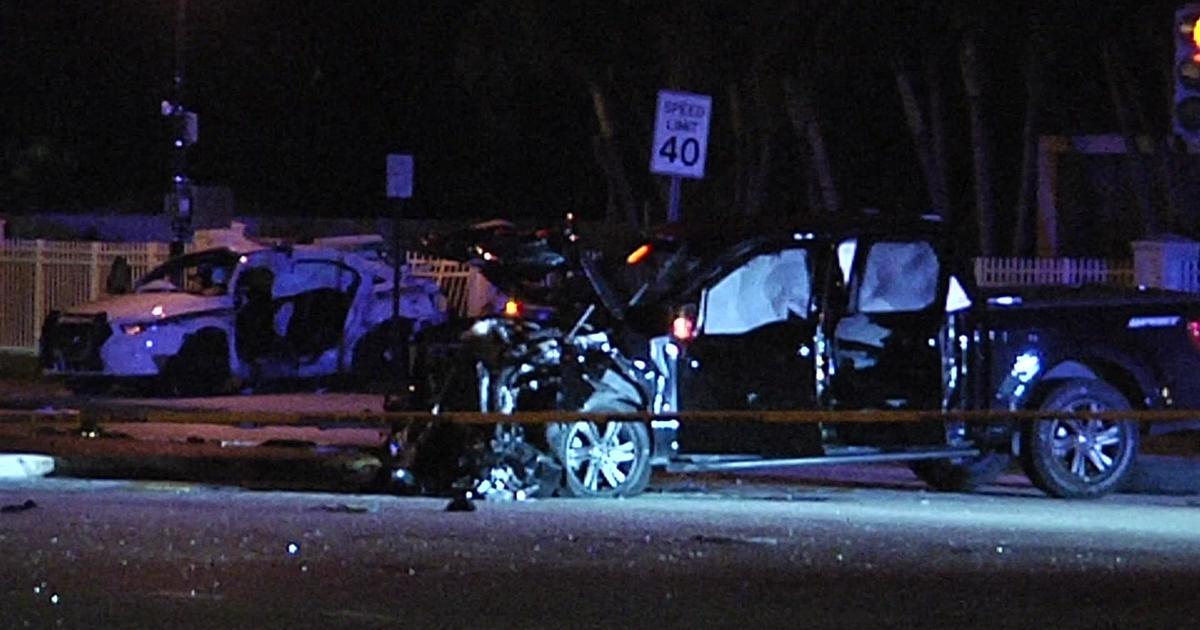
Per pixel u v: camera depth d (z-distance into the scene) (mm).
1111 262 52531
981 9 57875
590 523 27141
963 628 18688
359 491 33688
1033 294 34281
